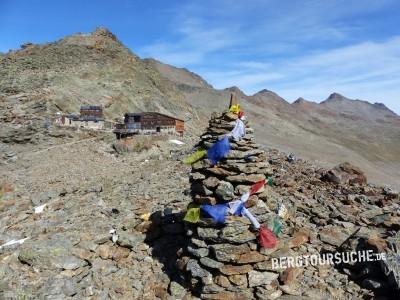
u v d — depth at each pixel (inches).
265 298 389.1
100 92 3609.7
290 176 918.4
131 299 438.6
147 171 1227.9
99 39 5246.1
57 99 3058.6
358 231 480.7
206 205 421.7
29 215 839.7
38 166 1889.8
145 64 4960.6
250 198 427.5
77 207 832.9
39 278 470.0
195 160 456.1
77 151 2181.3
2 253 566.9
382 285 395.9
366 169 4254.4
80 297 440.1
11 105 2925.7
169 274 466.3
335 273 440.1
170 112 3846.0
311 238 510.0
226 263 400.8
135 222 596.4
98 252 522.0
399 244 427.2
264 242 402.0
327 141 5541.3
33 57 4510.3
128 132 2573.8
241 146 435.2
